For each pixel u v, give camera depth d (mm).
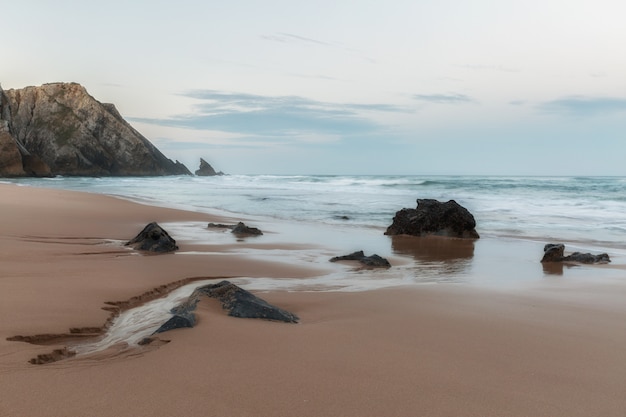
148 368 3504
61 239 10555
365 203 27266
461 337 4633
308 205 26000
